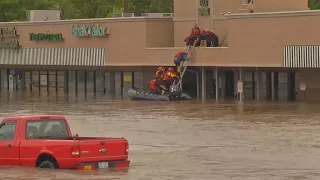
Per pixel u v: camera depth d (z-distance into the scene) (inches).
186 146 3927.2
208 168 3041.3
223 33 7849.4
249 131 4598.9
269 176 2805.1
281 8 7519.7
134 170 2915.8
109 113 6067.9
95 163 2824.8
